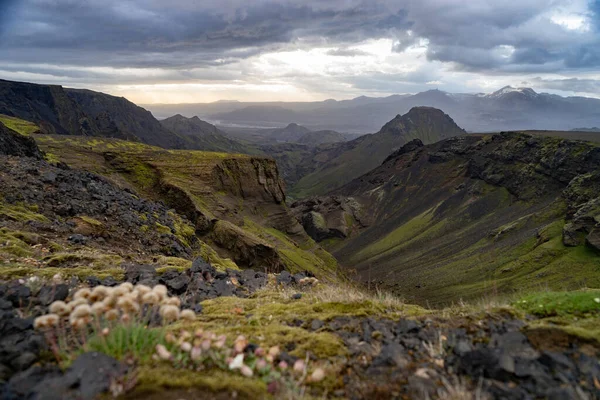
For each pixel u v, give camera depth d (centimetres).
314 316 585
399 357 423
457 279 11338
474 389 360
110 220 2067
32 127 11788
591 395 338
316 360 432
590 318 494
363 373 406
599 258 9569
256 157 10894
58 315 396
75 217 1794
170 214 3284
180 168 8894
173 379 345
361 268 15612
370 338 489
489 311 547
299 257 7962
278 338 488
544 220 13325
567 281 9194
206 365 384
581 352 405
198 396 330
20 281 673
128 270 876
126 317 400
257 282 964
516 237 12962
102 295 433
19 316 506
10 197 1727
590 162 14650
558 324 488
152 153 9469
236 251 6194
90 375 328
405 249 16500
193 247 2716
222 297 742
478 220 16800
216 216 7450
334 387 381
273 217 10525
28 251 1089
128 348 385
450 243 15400
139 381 337
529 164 17488
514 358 392
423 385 367
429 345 450
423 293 10781
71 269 866
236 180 9969
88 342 387
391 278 12988
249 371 364
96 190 2450
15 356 367
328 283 1009
